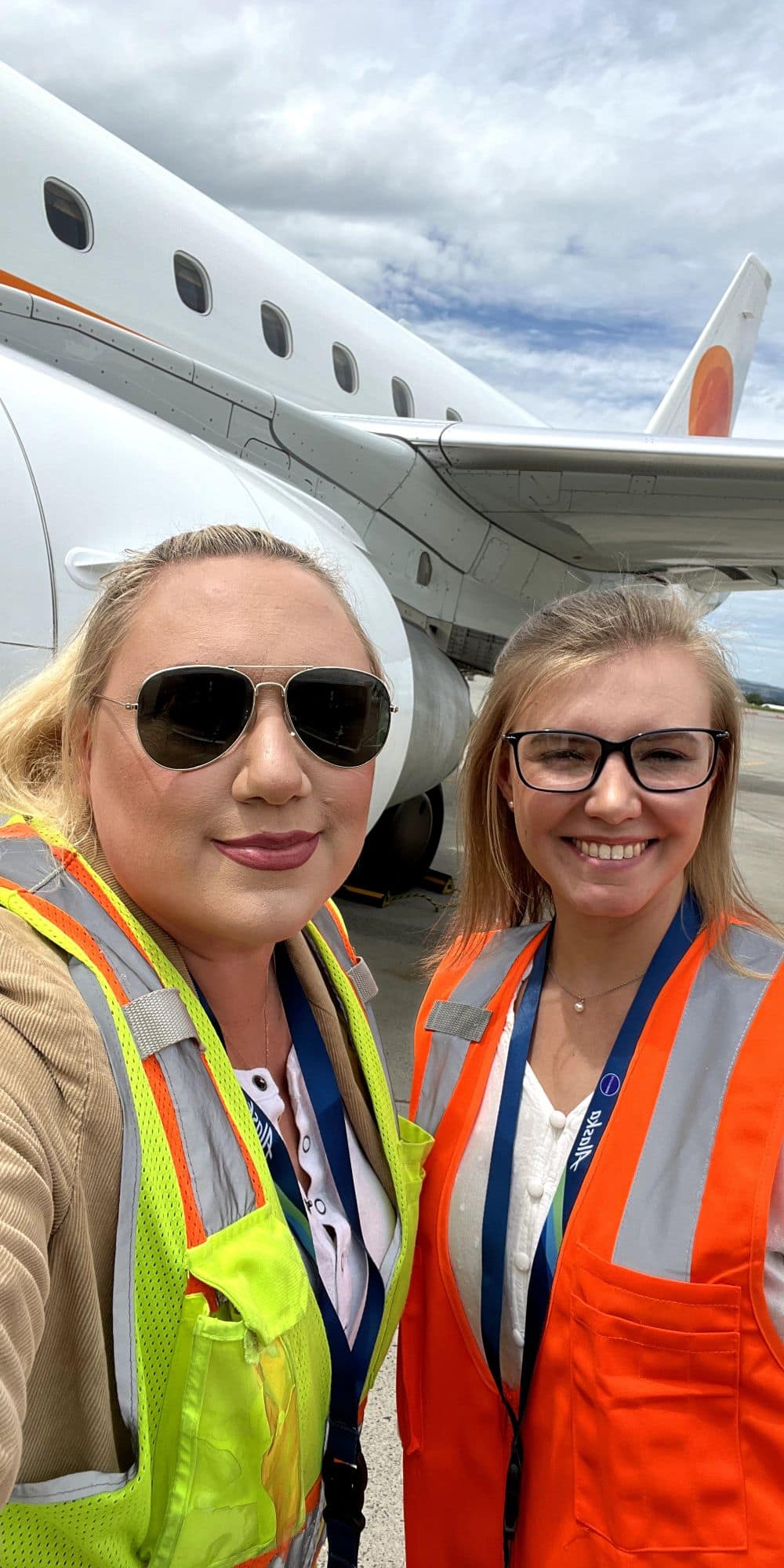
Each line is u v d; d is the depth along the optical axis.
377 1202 1.01
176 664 0.80
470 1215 1.13
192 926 0.84
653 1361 0.92
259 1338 0.70
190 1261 0.70
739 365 12.85
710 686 1.11
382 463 5.35
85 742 0.91
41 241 4.59
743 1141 0.94
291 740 0.81
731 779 1.15
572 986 1.18
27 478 2.50
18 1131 0.59
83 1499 0.64
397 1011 4.48
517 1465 1.07
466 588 6.62
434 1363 1.16
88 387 3.01
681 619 1.12
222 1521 0.71
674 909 1.14
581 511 6.30
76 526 2.54
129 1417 0.66
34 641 2.45
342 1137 0.99
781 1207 0.93
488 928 1.40
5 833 0.85
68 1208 0.63
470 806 1.37
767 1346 0.91
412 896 6.68
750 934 1.12
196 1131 0.75
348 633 0.90
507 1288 1.10
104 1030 0.71
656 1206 0.96
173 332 5.34
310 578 0.90
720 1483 0.91
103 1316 0.68
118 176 5.10
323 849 0.88
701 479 5.69
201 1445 0.69
